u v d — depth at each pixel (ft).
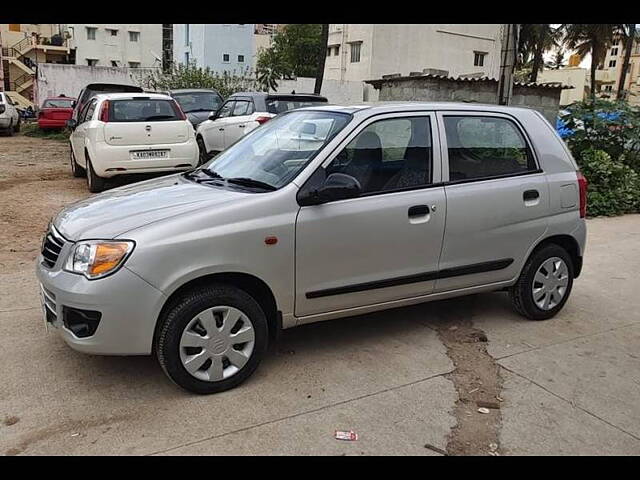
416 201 13.51
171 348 11.28
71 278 10.96
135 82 87.04
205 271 11.23
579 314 17.12
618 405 11.94
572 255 16.78
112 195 13.53
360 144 13.17
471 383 12.65
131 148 29.32
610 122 37.83
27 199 30.14
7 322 14.99
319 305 12.80
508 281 15.57
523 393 12.31
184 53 157.07
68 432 10.44
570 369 13.48
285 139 14.15
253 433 10.55
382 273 13.35
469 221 14.30
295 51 119.75
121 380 12.28
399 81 46.39
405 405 11.65
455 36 111.86
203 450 10.03
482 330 15.61
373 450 10.19
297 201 12.16
